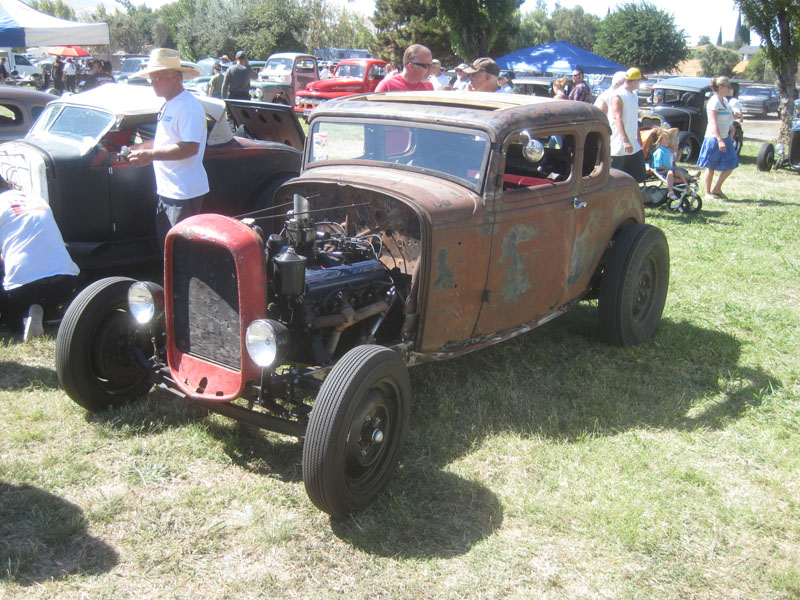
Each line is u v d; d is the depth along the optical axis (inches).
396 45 1504.7
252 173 251.8
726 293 246.5
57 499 120.3
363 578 107.1
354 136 170.1
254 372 123.8
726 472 139.6
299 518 119.7
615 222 192.4
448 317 148.6
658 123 406.6
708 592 107.5
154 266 251.3
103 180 220.7
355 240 148.0
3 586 100.7
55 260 186.4
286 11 1707.7
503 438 147.9
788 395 173.2
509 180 192.4
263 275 122.0
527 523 121.5
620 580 109.1
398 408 127.9
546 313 178.1
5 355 176.4
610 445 147.1
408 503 124.6
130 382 150.6
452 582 107.0
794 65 629.9
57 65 829.8
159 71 182.1
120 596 100.7
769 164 537.6
